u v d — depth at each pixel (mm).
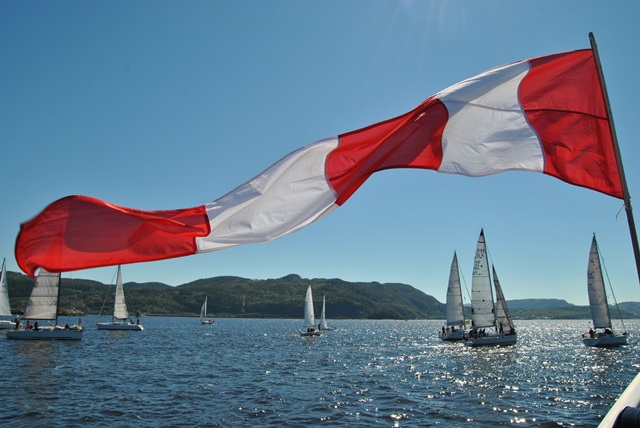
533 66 8398
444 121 8094
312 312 111125
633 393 5785
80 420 24641
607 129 7871
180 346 74188
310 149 7488
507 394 32938
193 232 6746
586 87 8109
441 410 27531
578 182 7832
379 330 162750
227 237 6914
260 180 7203
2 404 27938
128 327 106250
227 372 43750
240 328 160875
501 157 8000
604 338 69125
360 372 44969
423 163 7801
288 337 107375
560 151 7953
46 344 66812
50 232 6387
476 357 60750
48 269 6363
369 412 27000
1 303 90500
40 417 25141
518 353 66000
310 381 38656
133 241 6590
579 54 8328
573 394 33000
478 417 25859
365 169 7555
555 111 8102
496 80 8367
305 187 7336
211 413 26422
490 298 73375
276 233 7059
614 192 7648
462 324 86375
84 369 43500
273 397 31203
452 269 86250
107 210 6500
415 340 101062
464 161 8000
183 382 37219
